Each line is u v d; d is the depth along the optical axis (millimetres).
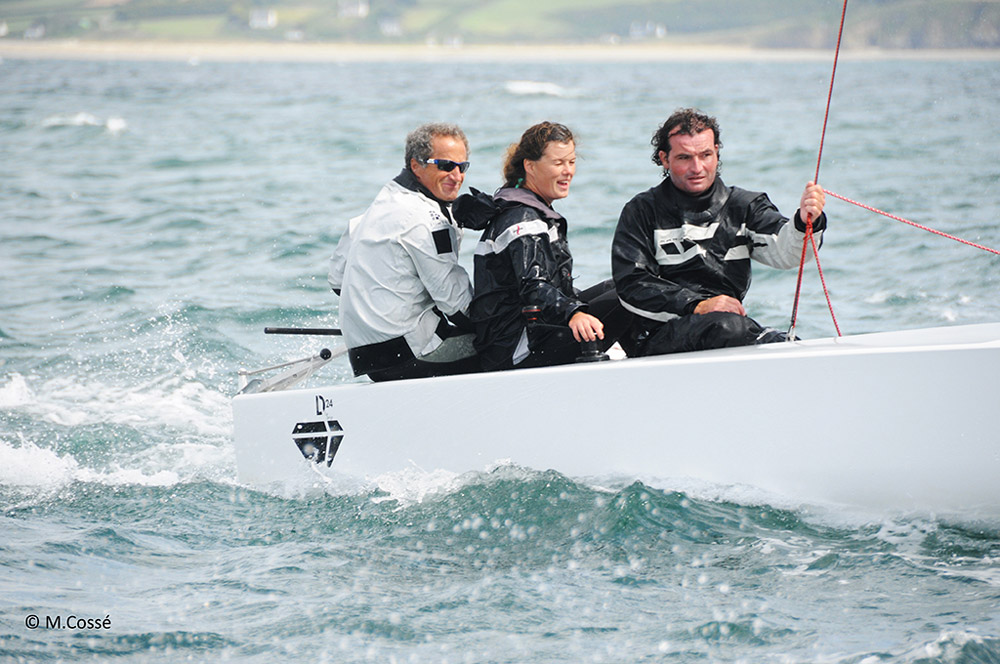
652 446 13008
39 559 12758
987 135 64125
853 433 11969
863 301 24766
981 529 11578
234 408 15305
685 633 10312
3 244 35750
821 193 12930
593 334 13117
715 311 13445
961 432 11500
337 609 11172
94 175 53938
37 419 18984
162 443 17719
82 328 25094
